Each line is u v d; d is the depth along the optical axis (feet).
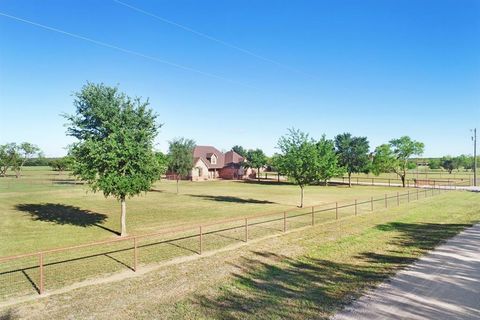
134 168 64.69
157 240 58.90
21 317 29.68
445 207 98.84
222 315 29.63
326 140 106.83
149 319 29.17
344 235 61.16
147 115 66.80
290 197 134.51
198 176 258.78
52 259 47.39
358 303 31.50
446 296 32.99
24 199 122.31
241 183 220.84
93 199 123.54
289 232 64.23
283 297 33.37
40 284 35.06
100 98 64.39
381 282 36.94
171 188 178.50
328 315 29.22
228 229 66.85
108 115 64.59
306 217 82.48
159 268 42.80
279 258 46.96
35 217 84.53
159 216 87.04
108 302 32.68
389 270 41.04
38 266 43.96
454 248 50.98
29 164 520.83
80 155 63.62
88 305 32.07
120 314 30.17
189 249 52.06
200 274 40.57
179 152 156.04
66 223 76.69
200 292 34.99
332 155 106.52
